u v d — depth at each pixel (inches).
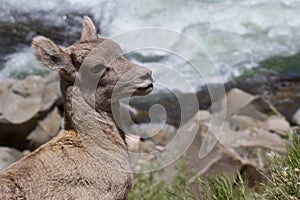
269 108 563.2
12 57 653.9
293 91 621.9
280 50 675.4
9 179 270.5
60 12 714.2
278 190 315.3
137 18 713.6
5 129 519.2
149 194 412.8
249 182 428.5
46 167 276.5
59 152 281.0
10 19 703.1
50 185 274.5
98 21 711.1
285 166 324.2
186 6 722.8
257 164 463.5
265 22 704.4
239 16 709.9
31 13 710.5
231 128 540.7
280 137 523.5
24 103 528.4
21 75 632.4
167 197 385.7
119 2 727.1
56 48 285.0
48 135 525.0
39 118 525.0
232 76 644.7
